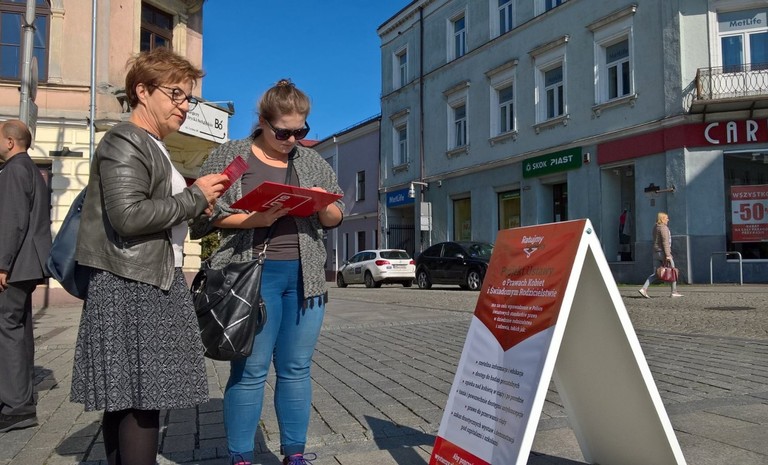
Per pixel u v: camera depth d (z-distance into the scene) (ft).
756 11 52.54
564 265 7.91
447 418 9.08
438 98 85.76
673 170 53.93
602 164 60.80
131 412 7.07
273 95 8.67
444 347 22.27
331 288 74.23
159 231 7.07
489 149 76.02
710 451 10.02
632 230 59.00
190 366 7.20
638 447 8.51
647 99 56.44
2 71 42.60
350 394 15.07
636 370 7.94
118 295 6.90
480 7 77.56
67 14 43.42
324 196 8.17
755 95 50.29
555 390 15.28
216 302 7.97
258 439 11.66
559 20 65.82
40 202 12.82
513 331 8.35
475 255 57.36
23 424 12.37
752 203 52.06
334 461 10.15
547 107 68.74
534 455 10.19
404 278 72.38
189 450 11.00
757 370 16.65
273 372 18.34
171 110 7.61
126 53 45.47
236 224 8.57
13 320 12.28
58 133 42.70
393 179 96.12
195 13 52.85
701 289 46.73
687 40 53.67
